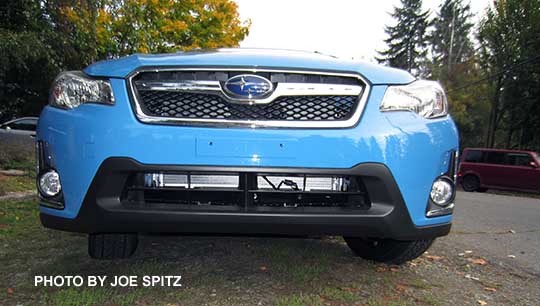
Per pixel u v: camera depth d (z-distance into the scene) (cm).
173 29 1523
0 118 1614
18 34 745
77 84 233
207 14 1741
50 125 231
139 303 237
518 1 2064
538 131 2073
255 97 227
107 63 241
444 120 247
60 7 870
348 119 230
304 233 229
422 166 234
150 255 326
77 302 232
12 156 919
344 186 232
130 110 223
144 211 219
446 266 340
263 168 221
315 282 278
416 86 245
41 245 346
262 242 372
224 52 259
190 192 227
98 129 221
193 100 228
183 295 248
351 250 355
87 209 221
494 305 260
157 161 218
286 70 231
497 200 1038
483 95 2939
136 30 1256
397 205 229
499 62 2164
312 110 231
